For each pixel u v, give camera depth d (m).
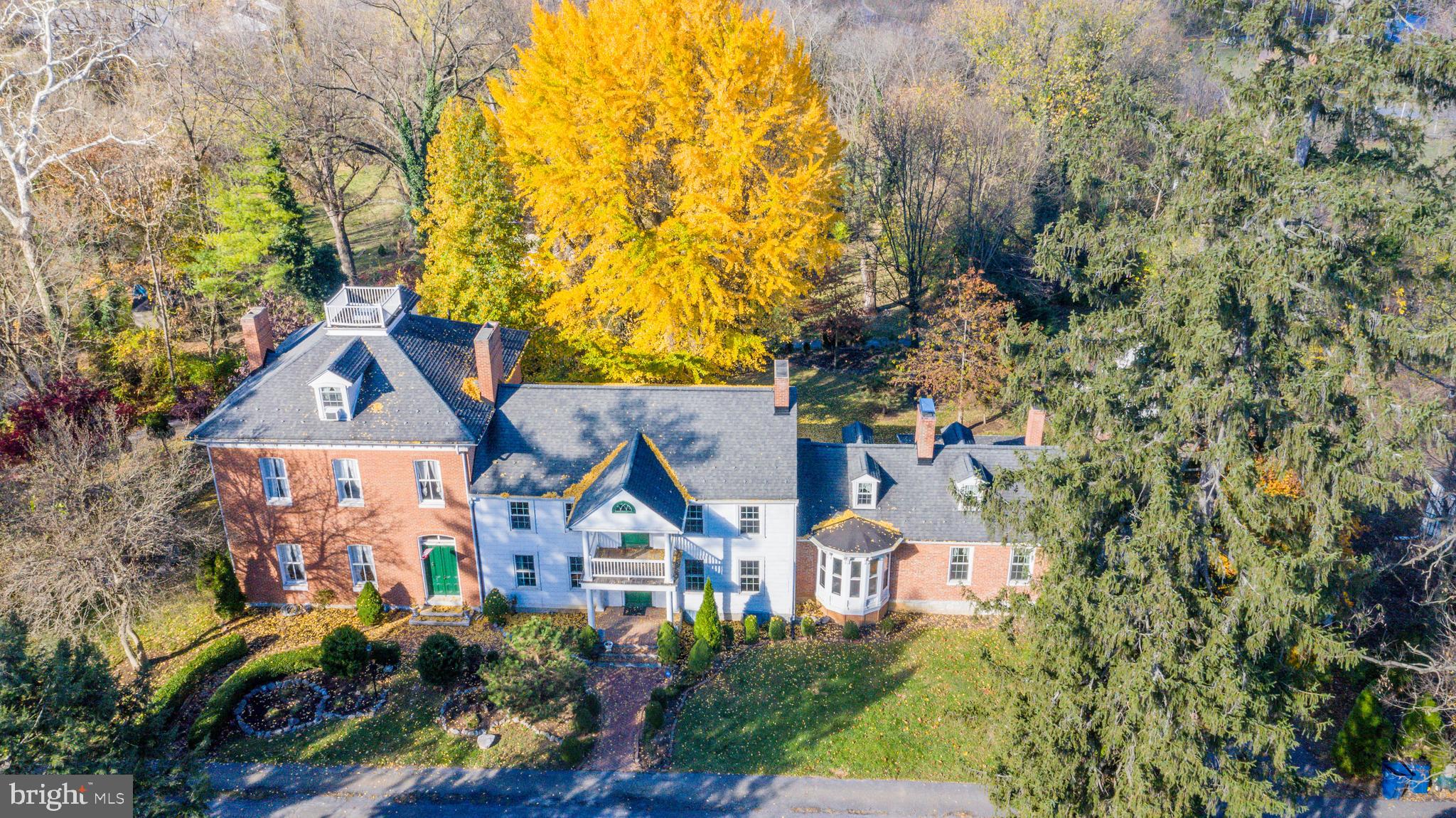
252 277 53.38
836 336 57.56
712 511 34.25
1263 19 20.86
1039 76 65.12
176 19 62.47
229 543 35.03
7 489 32.69
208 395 45.47
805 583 36.69
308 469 33.69
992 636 34.97
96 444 34.00
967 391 46.81
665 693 32.00
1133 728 21.92
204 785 23.06
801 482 35.88
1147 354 23.28
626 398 35.50
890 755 29.89
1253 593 20.64
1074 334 23.16
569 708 30.78
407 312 36.94
